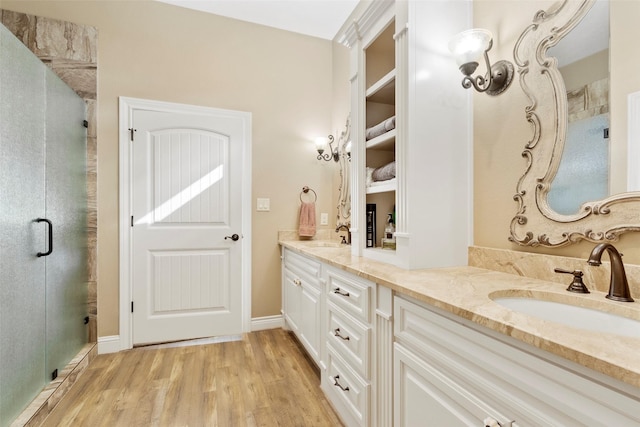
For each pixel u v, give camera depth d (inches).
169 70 99.7
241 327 106.9
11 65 55.6
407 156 54.9
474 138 58.3
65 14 89.6
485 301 34.8
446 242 57.0
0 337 53.0
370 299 51.4
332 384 64.8
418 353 40.6
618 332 33.4
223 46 106.2
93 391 71.6
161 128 98.6
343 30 111.9
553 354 24.8
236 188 106.7
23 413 58.6
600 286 39.2
